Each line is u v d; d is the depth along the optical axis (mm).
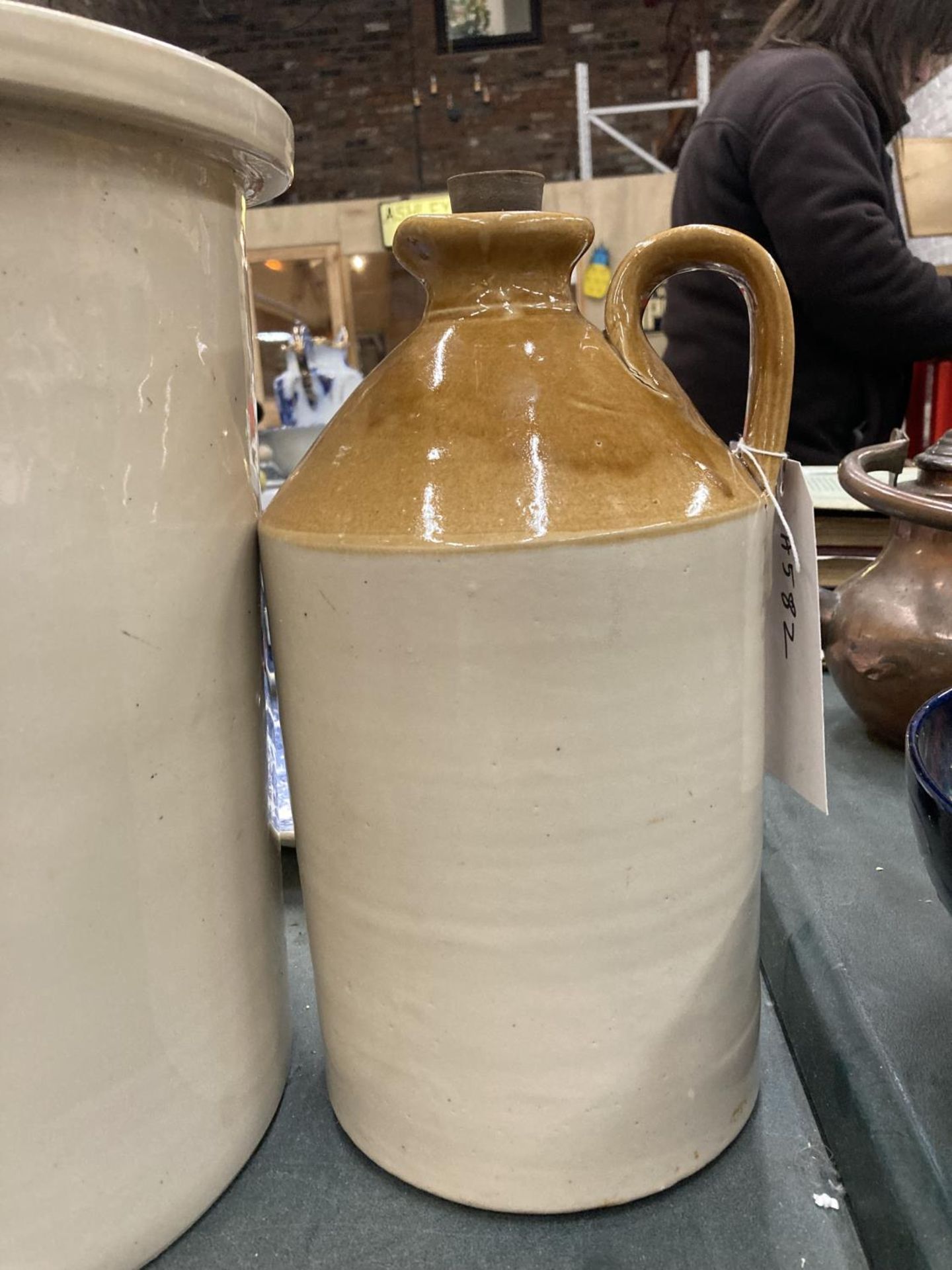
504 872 328
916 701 615
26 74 236
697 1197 372
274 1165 395
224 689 350
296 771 366
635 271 365
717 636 333
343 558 315
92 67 247
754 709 363
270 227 2217
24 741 285
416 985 351
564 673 310
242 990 378
